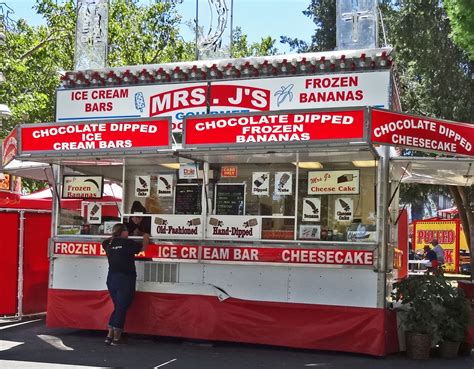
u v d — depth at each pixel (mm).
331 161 9250
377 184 8992
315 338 8914
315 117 8039
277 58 9820
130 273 9430
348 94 9430
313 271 9062
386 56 9273
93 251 10125
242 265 9406
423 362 8531
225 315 9367
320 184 9281
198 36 11500
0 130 16344
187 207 9914
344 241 9008
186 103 10258
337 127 7926
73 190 10508
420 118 8164
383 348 8609
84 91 10805
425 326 8664
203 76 10211
